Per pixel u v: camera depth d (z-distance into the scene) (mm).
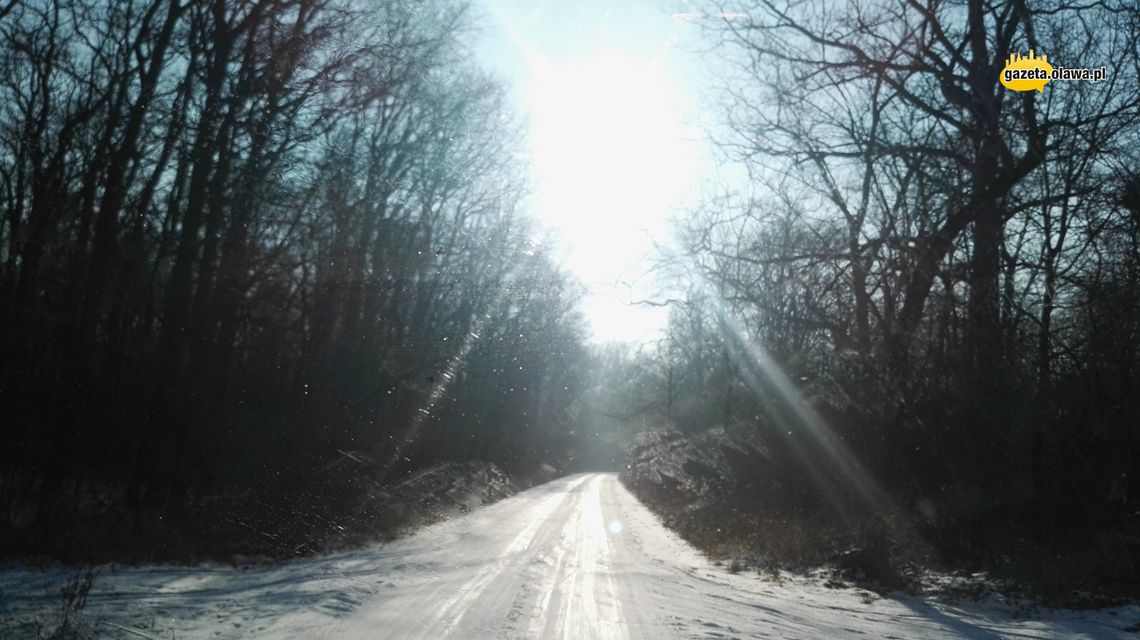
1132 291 15977
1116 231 17031
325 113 21250
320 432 24594
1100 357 16234
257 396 23312
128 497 18203
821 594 13578
